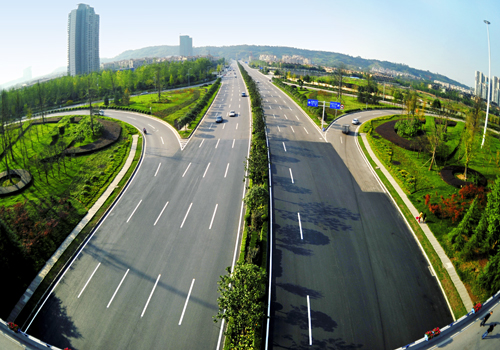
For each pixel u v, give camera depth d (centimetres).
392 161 4450
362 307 2195
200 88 11606
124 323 2111
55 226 3006
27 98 8712
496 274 2188
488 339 1927
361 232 2964
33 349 1892
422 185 3753
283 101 8781
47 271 2534
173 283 2419
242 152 4828
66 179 4062
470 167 4247
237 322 1848
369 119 6912
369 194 3628
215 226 3058
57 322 2125
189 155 4747
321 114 6950
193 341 1986
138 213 3291
